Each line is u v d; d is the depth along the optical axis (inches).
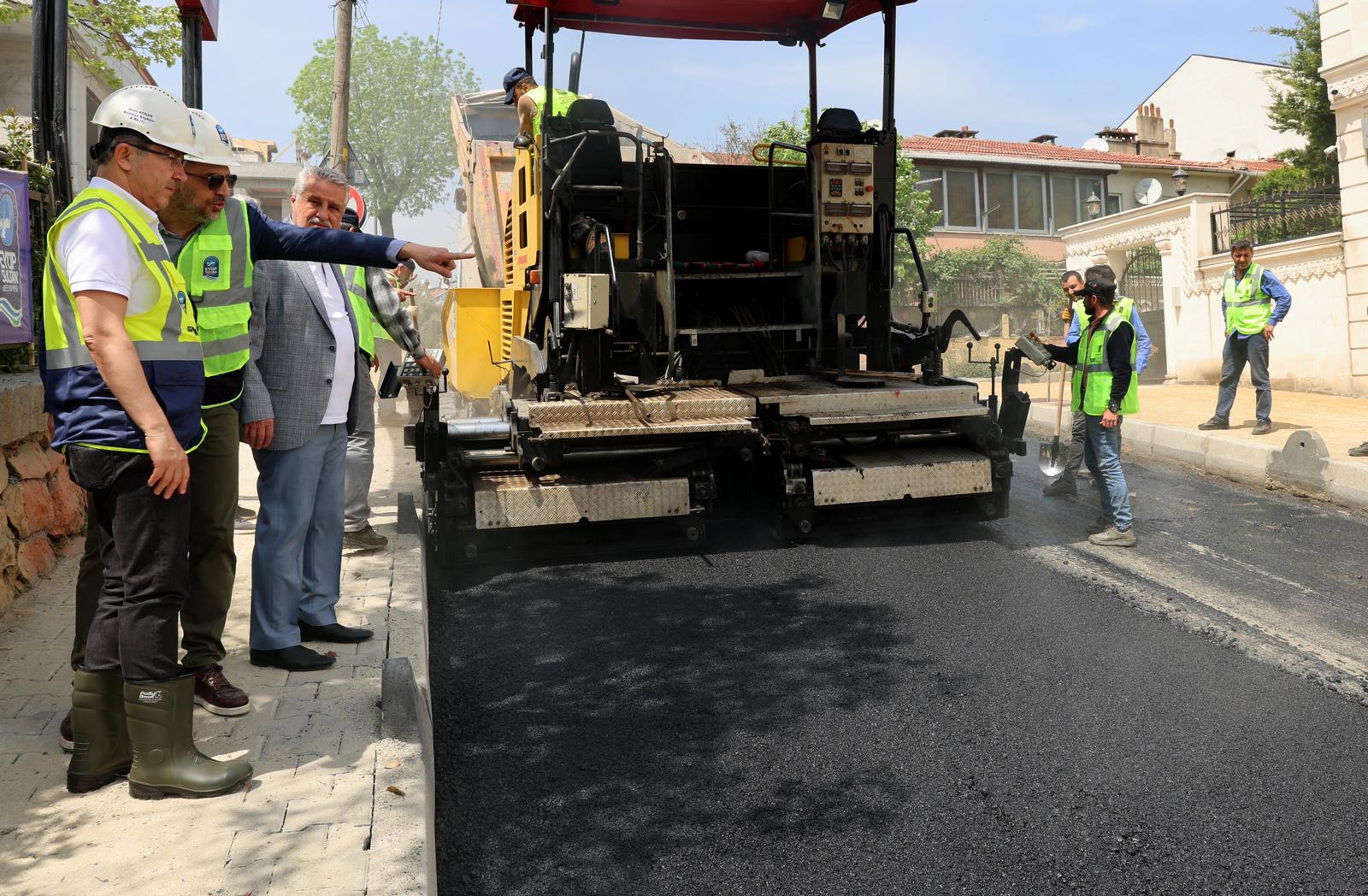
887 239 284.2
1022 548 244.4
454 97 424.5
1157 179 1192.8
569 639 187.3
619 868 116.6
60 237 110.3
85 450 109.8
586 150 265.0
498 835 123.2
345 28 490.0
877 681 166.6
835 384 263.4
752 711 156.2
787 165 297.6
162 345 113.5
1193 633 187.2
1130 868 115.8
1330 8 529.3
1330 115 973.8
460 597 211.9
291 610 157.8
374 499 291.0
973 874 114.9
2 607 179.6
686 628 191.8
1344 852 118.3
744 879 114.1
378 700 143.0
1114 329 243.4
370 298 221.0
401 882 97.0
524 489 226.5
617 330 263.1
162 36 509.7
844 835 122.7
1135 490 316.2
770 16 298.0
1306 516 276.2
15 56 607.8
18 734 130.3
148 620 113.3
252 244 138.4
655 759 141.6
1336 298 542.0
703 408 233.9
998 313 1019.9
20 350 241.4
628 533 245.3
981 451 261.7
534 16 282.8
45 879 97.3
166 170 115.0
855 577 221.6
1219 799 129.6
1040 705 157.1
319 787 116.6
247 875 98.0
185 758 115.6
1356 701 157.6
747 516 265.1
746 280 288.2
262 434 149.3
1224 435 366.0
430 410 226.4
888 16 285.4
